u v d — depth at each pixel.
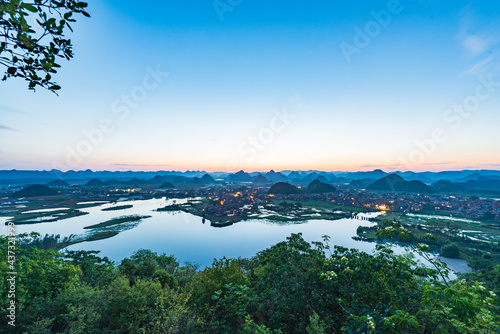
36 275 7.71
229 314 6.69
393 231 4.78
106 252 72.44
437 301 3.76
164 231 102.00
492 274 18.47
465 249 64.06
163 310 6.33
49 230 99.25
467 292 3.41
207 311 6.76
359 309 4.55
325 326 4.79
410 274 4.49
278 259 6.43
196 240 89.88
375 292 4.99
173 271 17.03
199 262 66.88
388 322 3.53
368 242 78.25
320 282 5.51
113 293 7.06
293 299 5.52
